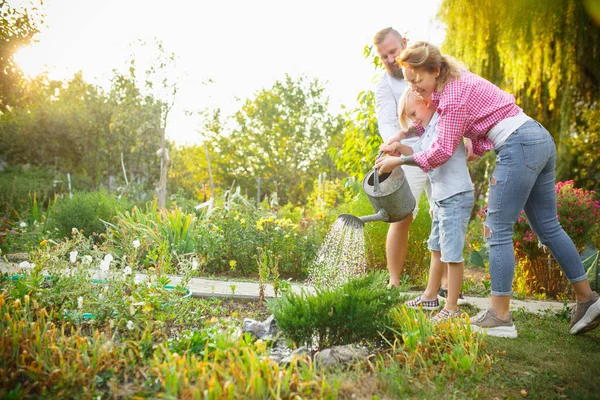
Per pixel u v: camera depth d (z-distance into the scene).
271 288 4.08
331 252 3.04
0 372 1.96
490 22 7.40
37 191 12.66
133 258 3.24
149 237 5.21
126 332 2.53
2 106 9.31
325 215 6.93
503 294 2.83
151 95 12.93
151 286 2.83
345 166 6.79
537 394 2.07
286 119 21.89
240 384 1.88
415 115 3.40
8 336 2.13
